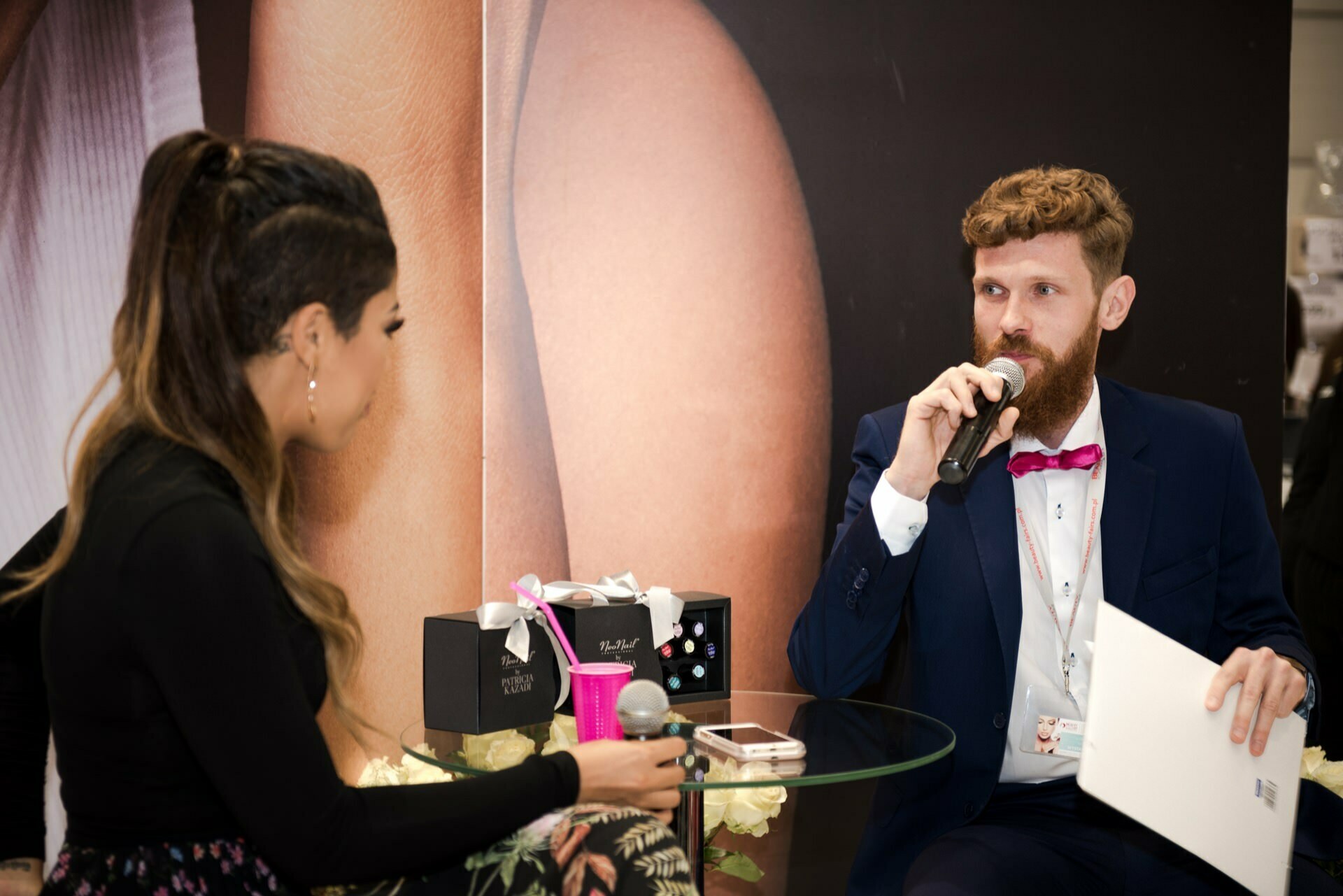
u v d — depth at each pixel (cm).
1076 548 187
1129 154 249
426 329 226
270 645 105
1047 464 184
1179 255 252
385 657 227
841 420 242
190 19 218
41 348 217
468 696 159
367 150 223
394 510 226
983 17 243
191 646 102
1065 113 247
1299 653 174
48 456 218
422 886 121
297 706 106
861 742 155
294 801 104
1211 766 148
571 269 231
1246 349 255
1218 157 252
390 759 227
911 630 190
